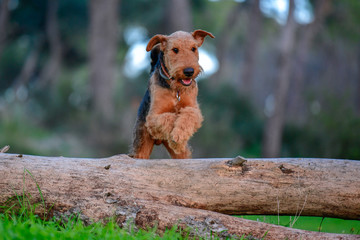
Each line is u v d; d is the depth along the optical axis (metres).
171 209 3.94
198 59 4.68
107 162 4.31
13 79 32.94
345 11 24.84
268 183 4.11
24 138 18.78
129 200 3.99
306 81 34.59
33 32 31.03
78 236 3.34
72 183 4.08
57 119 23.12
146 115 5.02
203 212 3.94
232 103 23.53
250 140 24.42
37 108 25.47
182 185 4.15
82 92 26.11
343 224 7.95
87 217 3.91
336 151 17.05
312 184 4.05
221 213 4.02
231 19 32.34
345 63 30.95
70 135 21.06
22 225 3.46
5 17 26.34
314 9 25.89
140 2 27.89
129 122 20.97
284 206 4.11
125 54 33.34
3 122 19.47
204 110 22.34
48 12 30.02
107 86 24.69
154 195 4.07
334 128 17.66
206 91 23.58
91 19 25.30
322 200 4.03
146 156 5.15
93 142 20.11
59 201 4.00
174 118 4.59
